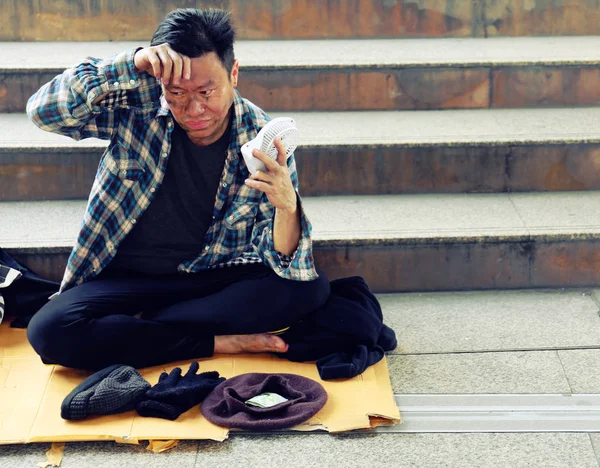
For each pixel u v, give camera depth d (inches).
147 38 162.1
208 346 110.3
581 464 92.7
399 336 118.2
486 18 163.6
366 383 105.7
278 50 154.2
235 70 100.6
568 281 129.7
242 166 107.2
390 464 92.9
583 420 100.0
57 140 134.6
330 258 126.3
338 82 147.4
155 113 103.9
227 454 94.4
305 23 161.9
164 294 111.4
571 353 113.3
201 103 96.3
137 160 106.0
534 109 149.8
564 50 153.8
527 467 92.3
